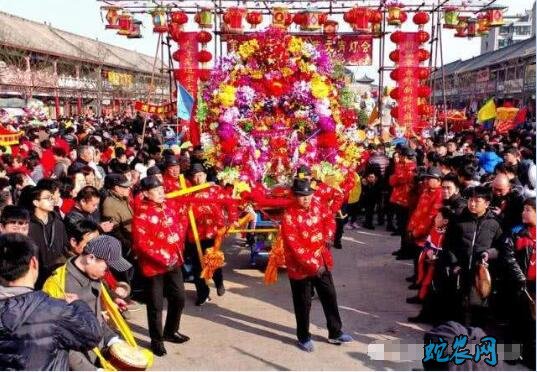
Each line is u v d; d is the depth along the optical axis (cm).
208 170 860
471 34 1439
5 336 279
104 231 588
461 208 568
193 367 515
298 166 812
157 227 529
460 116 2358
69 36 4462
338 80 873
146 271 534
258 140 841
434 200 712
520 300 499
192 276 783
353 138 880
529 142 1215
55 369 289
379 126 1480
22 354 279
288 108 847
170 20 1394
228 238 1030
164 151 1062
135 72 4719
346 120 870
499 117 1781
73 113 4066
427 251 625
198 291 689
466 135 1550
